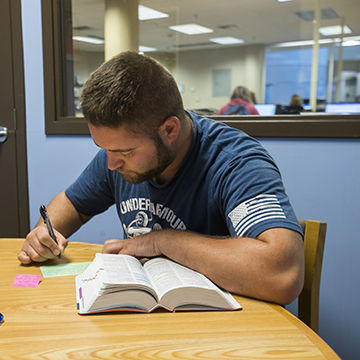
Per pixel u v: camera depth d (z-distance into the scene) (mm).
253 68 11570
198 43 11195
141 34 9562
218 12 7957
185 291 623
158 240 777
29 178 2014
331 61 8836
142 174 750
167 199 922
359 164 1360
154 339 526
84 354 485
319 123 1398
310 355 494
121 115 651
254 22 8773
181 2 7211
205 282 652
